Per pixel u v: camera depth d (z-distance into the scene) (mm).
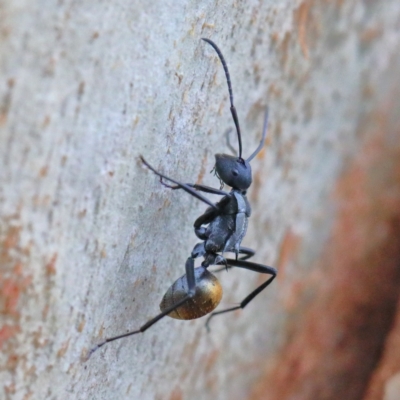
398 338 115
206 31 102
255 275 115
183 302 104
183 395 112
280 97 112
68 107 97
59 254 98
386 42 116
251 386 116
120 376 104
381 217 118
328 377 117
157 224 103
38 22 95
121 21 97
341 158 117
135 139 99
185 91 102
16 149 96
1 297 97
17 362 98
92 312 100
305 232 117
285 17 109
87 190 98
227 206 107
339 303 118
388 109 118
